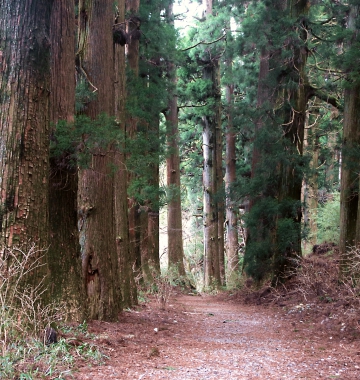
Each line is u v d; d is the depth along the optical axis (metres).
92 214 8.49
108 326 7.71
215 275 24.70
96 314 8.28
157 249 21.00
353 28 13.23
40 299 5.38
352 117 12.88
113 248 8.90
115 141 7.29
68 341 5.38
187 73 24.22
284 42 14.70
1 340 4.56
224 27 21.61
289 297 14.19
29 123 5.27
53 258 6.89
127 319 9.15
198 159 31.20
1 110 5.19
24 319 5.09
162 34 16.22
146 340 7.06
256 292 16.62
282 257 15.64
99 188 8.59
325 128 23.86
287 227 15.20
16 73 5.21
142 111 13.52
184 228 41.53
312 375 5.09
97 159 8.54
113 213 8.96
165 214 43.97
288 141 15.21
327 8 14.38
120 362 5.21
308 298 12.92
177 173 24.08
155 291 16.91
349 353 6.43
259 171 16.27
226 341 7.86
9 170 5.16
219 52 22.66
